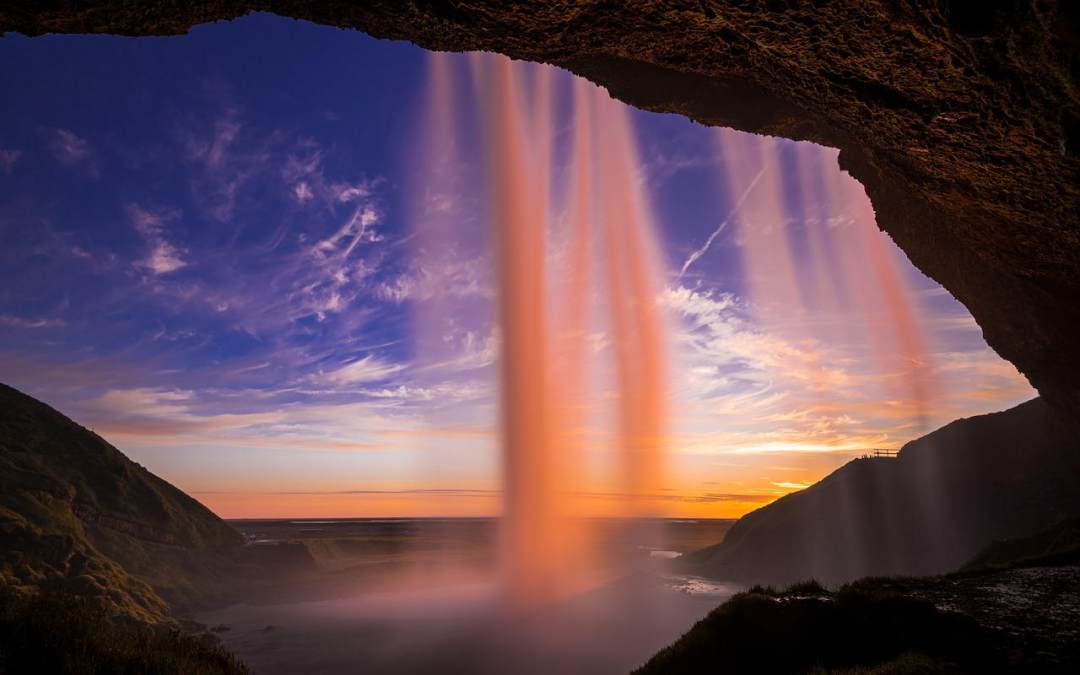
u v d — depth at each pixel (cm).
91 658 735
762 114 2027
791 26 1052
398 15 1149
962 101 1112
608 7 1084
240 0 1082
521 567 10012
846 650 1278
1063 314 2338
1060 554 2014
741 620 1423
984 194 1509
